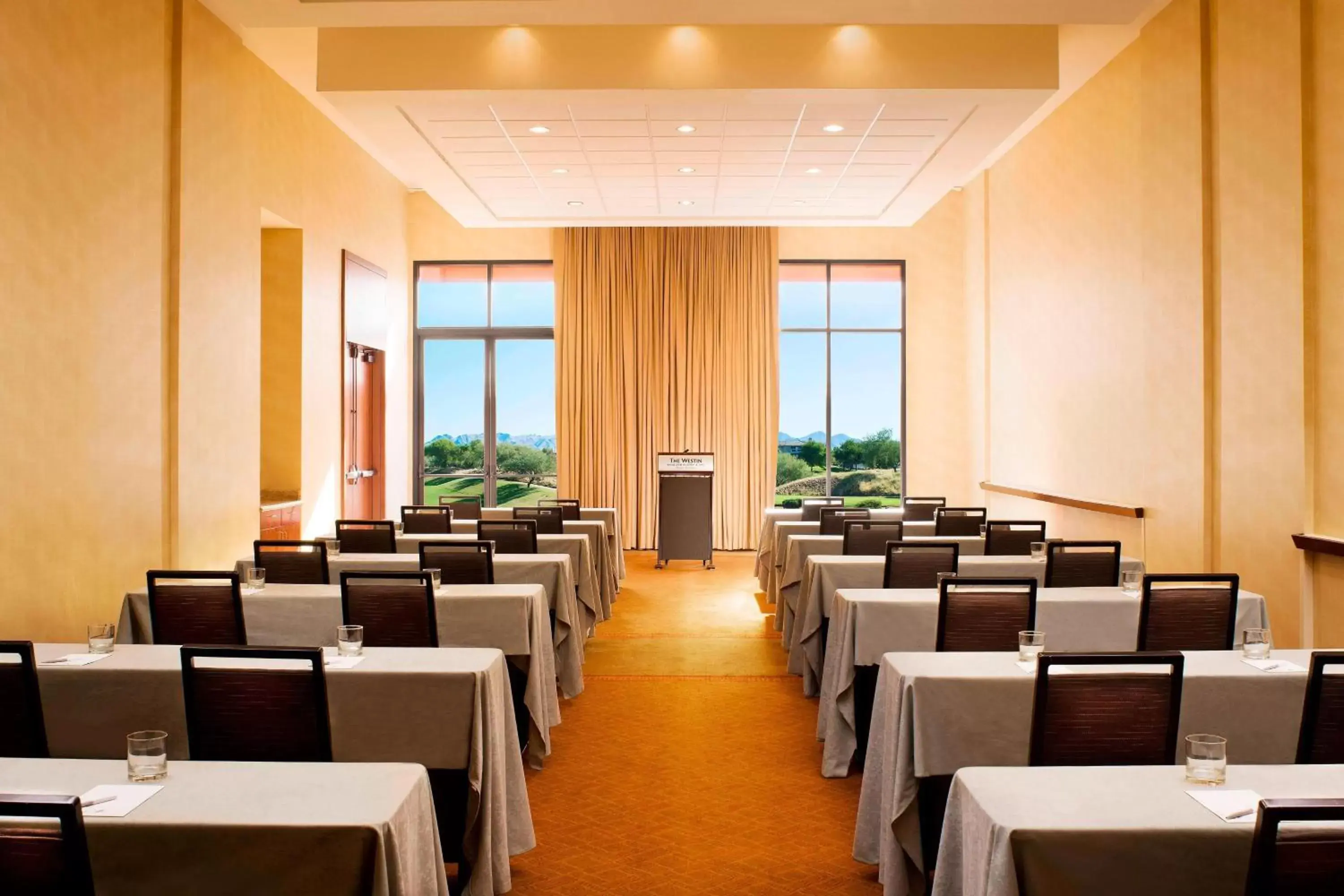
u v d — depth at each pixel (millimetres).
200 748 2994
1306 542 6543
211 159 8273
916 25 8258
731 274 14648
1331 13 6445
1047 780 2512
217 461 8383
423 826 2500
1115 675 2914
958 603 4230
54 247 6172
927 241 14758
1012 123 9109
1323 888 1880
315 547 5934
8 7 5715
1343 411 6395
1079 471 10492
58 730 3574
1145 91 8852
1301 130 6684
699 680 6895
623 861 3838
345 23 7551
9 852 1848
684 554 12570
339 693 3412
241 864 2172
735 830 4172
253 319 9109
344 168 11836
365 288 12594
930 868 3527
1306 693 3021
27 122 5895
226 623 4539
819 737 5324
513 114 8859
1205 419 7859
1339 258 6414
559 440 14633
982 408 13781
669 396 14648
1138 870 2170
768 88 8242
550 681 5375
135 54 7137
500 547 7578
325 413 11211
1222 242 7676
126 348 7031
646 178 10961
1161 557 8617
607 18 7355
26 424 5895
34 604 5980
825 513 8625
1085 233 10289
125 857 2182
